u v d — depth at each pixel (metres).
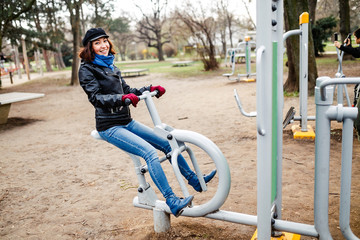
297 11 7.92
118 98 2.09
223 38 34.12
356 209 2.65
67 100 11.72
